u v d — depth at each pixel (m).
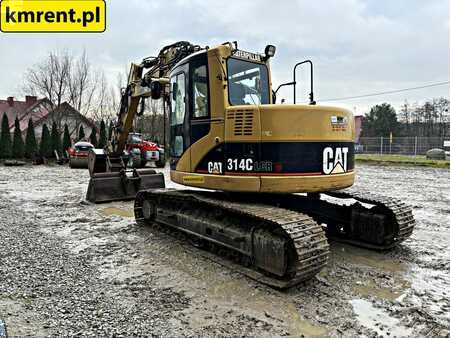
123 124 9.87
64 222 7.29
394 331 3.25
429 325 3.35
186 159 5.38
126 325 3.32
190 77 5.27
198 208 5.69
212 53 4.91
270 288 4.14
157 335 3.16
